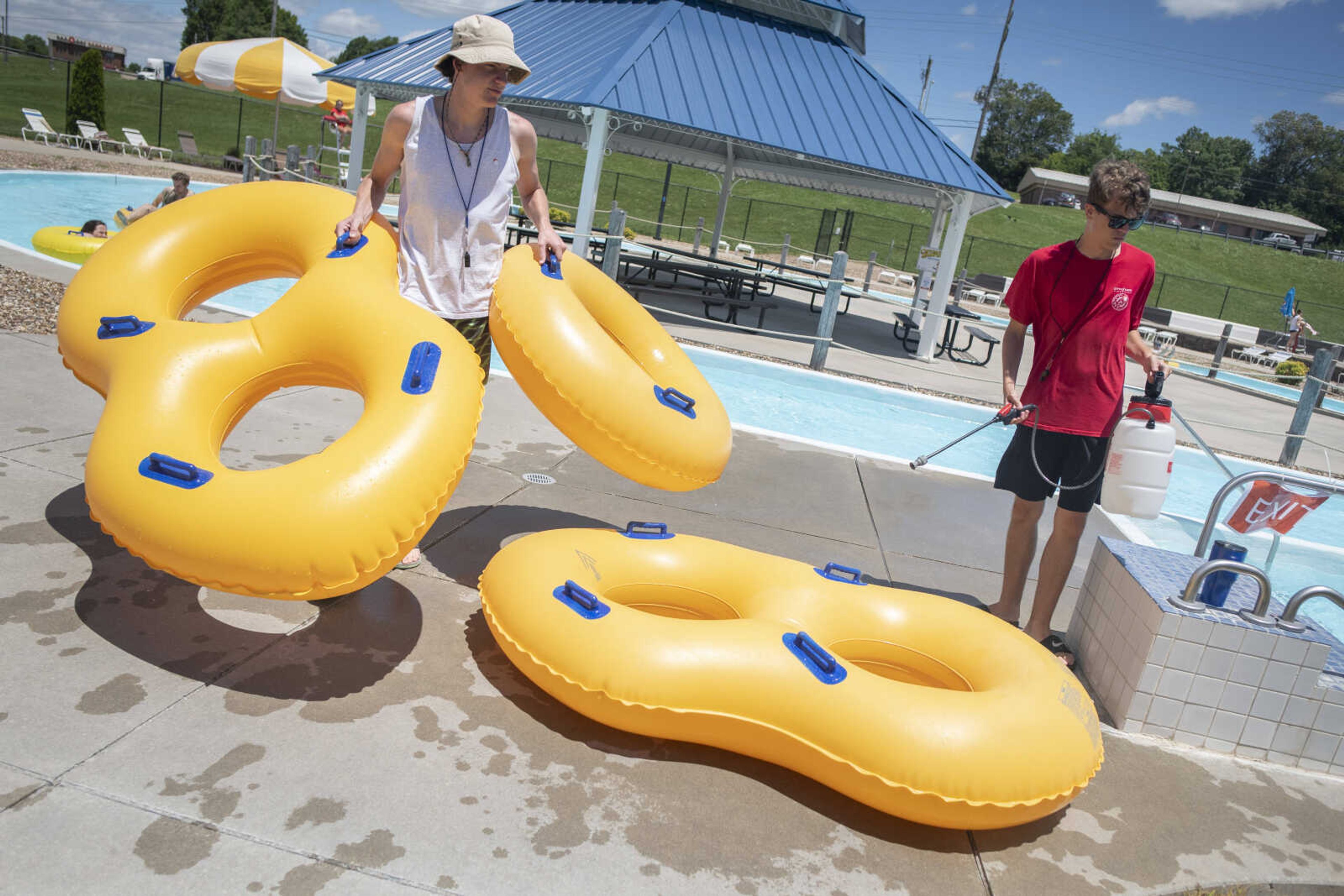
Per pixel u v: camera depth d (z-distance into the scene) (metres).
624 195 45.22
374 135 40.44
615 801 2.34
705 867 2.16
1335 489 3.42
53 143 23.64
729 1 14.75
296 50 21.16
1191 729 3.10
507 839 2.13
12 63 56.91
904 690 2.49
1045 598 3.69
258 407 5.11
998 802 2.33
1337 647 3.28
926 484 6.01
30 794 2.01
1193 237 59.53
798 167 19.86
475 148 3.19
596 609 2.62
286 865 1.93
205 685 2.54
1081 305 3.45
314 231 3.30
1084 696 2.75
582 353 3.14
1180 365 19.33
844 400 9.78
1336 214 103.25
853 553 4.47
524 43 14.81
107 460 2.52
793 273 25.06
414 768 2.33
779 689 2.46
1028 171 83.62
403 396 2.68
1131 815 2.68
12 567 2.95
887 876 2.25
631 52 12.09
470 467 4.75
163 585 3.03
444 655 2.92
